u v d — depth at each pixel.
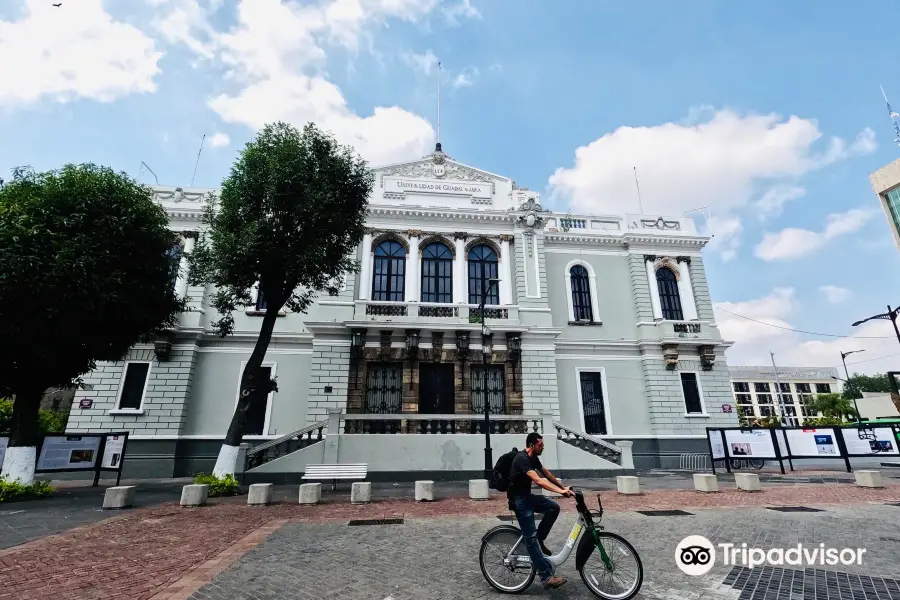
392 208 23.64
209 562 6.80
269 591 5.63
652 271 25.92
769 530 8.52
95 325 13.70
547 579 5.39
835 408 66.88
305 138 15.75
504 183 25.81
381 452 17.31
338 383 20.61
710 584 5.78
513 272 24.28
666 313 25.69
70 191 13.09
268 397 21.34
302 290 22.33
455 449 17.75
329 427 17.25
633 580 5.18
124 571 6.41
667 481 16.80
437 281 23.81
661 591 5.55
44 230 12.01
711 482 13.47
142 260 14.30
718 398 24.02
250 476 16.33
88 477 19.33
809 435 17.61
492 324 22.11
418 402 21.05
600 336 24.86
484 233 24.50
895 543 7.57
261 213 14.81
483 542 5.71
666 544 7.66
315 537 8.33
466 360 21.69
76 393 20.11
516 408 21.55
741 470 20.56
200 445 20.47
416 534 8.55
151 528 9.09
